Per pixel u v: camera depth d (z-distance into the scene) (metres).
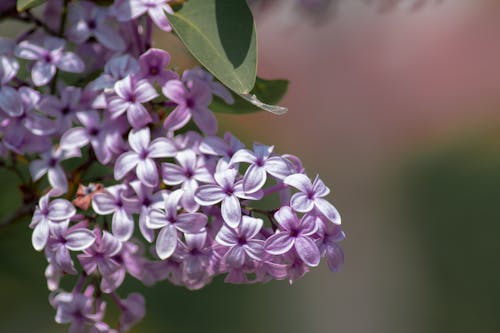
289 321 1.57
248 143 1.03
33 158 0.57
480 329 1.70
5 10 0.57
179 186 0.54
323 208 0.53
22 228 0.64
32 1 0.54
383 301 1.76
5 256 0.65
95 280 0.55
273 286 1.62
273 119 2.32
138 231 0.67
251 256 0.52
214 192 0.53
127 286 1.08
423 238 2.02
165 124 0.54
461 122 2.61
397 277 1.84
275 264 0.53
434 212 2.13
